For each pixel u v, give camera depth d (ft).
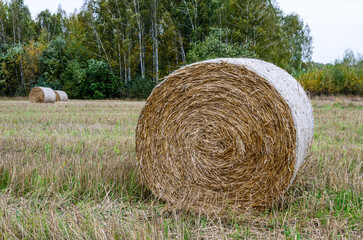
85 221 9.46
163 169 12.65
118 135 24.67
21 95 118.32
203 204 11.72
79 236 8.52
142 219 10.27
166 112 12.62
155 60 110.73
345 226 9.56
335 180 13.02
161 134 12.68
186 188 12.32
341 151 18.12
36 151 19.13
